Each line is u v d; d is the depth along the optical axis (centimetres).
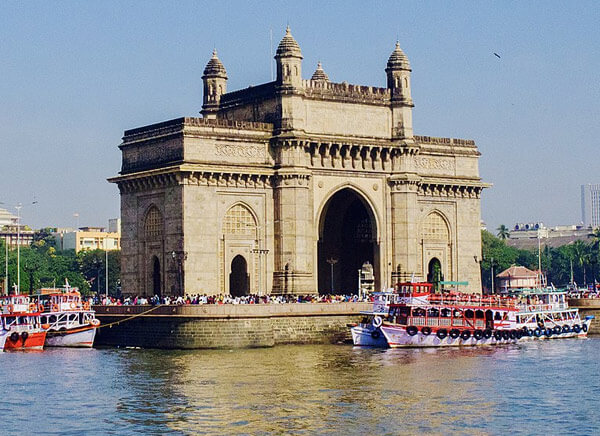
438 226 17625
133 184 16050
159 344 14150
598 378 11331
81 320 14675
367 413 9444
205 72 17300
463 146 17912
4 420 9300
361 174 16500
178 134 15212
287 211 15700
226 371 11812
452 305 14488
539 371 11862
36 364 12631
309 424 9019
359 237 17662
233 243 15450
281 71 15812
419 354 13450
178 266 15088
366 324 14438
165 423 9100
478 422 9112
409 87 16938
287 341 14375
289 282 15612
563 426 8988
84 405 9894
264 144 15800
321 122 16138
